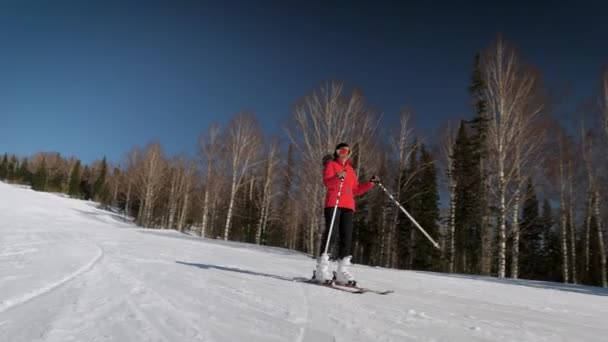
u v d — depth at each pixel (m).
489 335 2.62
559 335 2.80
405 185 24.19
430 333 2.54
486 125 19.73
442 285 6.31
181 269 4.78
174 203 46.31
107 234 11.60
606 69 20.12
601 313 4.34
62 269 3.93
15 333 1.95
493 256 22.73
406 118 23.66
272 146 34.25
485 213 20.88
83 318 2.26
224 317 2.52
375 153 24.12
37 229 10.45
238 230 42.00
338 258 4.70
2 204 29.59
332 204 4.70
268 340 2.12
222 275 4.60
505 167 17.75
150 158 45.44
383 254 24.70
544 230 29.38
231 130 30.36
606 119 20.03
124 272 4.08
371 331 2.46
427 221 27.55
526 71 17.67
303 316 2.73
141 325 2.20
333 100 19.52
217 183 34.84
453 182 25.38
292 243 44.94
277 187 34.94
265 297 3.33
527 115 17.64
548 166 19.33
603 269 21.28
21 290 2.85
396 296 4.15
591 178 22.19
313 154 19.92
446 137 26.69
